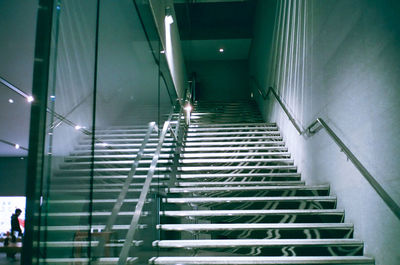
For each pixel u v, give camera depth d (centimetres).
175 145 625
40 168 159
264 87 991
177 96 880
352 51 351
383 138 290
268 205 415
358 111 339
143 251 357
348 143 365
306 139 518
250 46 1368
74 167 387
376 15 298
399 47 261
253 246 330
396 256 271
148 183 328
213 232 369
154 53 591
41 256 161
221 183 499
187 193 463
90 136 440
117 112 535
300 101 561
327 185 422
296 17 598
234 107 1088
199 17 1338
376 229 303
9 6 395
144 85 618
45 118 164
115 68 532
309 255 328
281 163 599
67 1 350
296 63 594
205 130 775
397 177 270
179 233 465
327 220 391
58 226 271
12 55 504
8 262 779
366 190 322
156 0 589
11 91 637
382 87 290
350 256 315
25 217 154
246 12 1305
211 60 1480
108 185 438
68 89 405
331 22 414
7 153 1191
